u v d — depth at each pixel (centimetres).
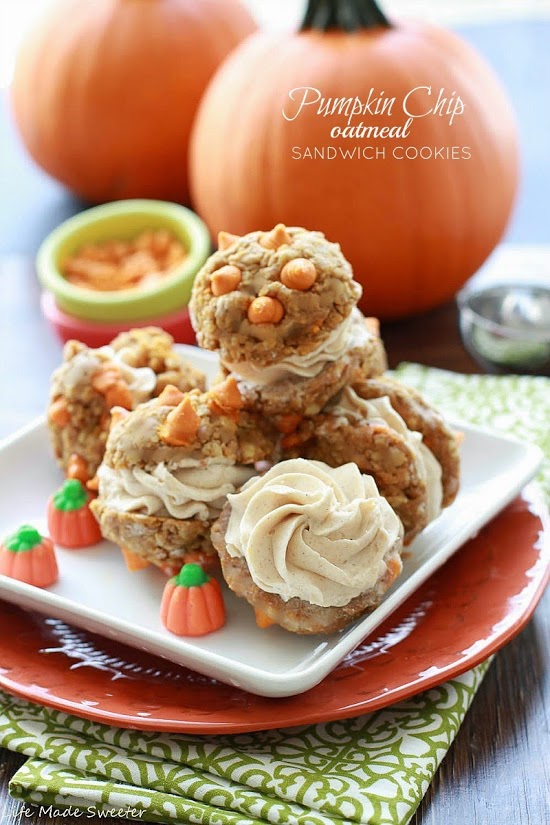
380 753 54
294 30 77
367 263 75
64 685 57
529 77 103
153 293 76
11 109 90
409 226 74
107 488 60
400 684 55
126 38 85
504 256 85
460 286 79
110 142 86
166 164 88
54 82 86
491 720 57
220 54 86
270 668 56
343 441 59
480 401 72
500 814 53
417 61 74
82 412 63
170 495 58
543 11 117
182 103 86
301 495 56
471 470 65
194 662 55
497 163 76
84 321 77
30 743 55
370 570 56
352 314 61
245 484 58
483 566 61
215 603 58
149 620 59
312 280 57
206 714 55
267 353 57
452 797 54
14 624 60
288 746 55
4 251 88
